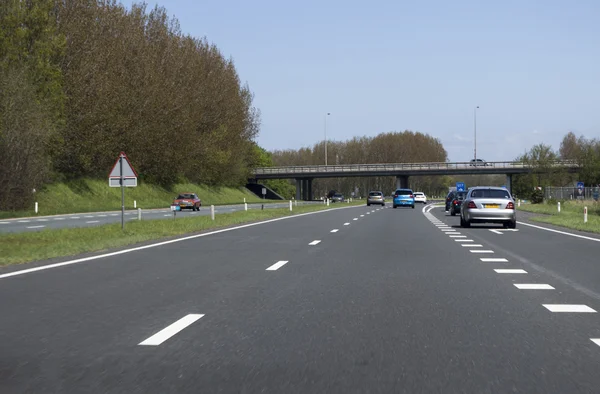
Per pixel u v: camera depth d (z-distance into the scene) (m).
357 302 9.24
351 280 11.50
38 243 19.83
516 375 5.54
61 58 57.47
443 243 19.72
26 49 53.44
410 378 5.45
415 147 185.75
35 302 9.21
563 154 181.12
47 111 51.06
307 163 195.25
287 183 168.38
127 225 27.64
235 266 13.62
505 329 7.43
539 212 50.25
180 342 6.78
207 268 13.26
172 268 13.26
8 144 46.84
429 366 5.83
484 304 9.09
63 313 8.38
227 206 73.38
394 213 48.66
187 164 79.19
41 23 53.69
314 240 20.88
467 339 6.91
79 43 59.34
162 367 5.81
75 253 16.64
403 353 6.31
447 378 5.45
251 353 6.31
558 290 10.38
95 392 5.07
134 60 66.62
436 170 105.12
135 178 24.39
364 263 14.19
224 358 6.12
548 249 17.69
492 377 5.48
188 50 79.31
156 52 72.00
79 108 59.41
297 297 9.66
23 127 47.50
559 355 6.23
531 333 7.21
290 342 6.78
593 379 5.42
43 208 53.28
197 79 79.44
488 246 18.66
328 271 12.78
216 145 86.62
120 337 7.01
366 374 5.57
